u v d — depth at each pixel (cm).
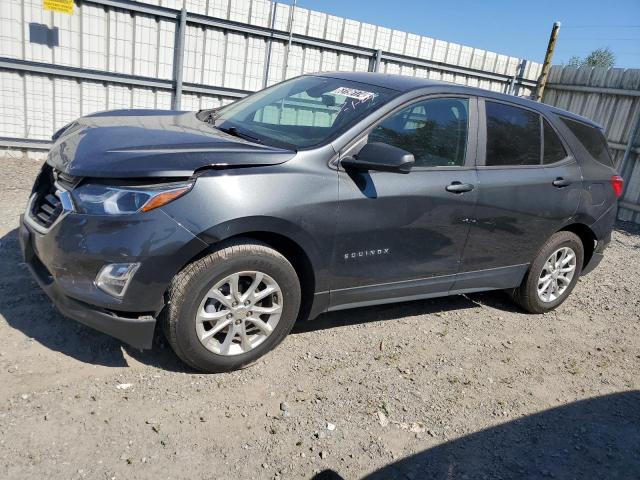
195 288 315
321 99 418
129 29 862
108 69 865
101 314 305
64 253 303
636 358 462
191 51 920
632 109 1100
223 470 271
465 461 306
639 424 365
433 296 436
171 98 936
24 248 344
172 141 339
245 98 482
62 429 278
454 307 508
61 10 791
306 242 346
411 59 1159
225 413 311
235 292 331
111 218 298
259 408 321
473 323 480
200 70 941
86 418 288
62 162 327
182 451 278
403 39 1135
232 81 977
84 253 299
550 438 337
